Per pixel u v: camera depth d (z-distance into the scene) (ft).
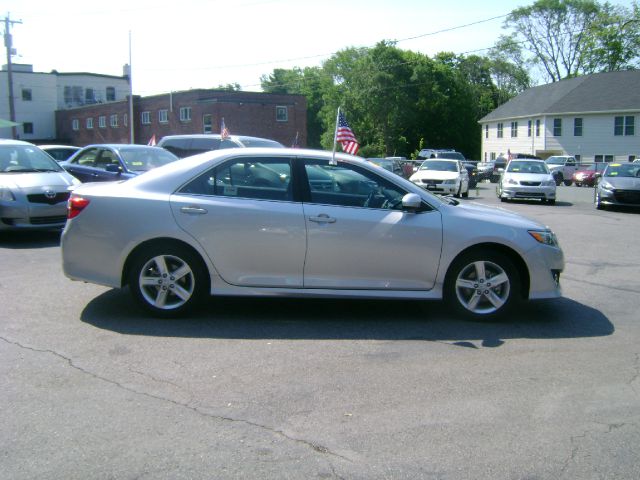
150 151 44.04
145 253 19.22
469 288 19.89
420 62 202.80
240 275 19.22
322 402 13.73
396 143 204.13
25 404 13.39
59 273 26.37
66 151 62.13
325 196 19.49
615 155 156.25
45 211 33.76
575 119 159.94
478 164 149.89
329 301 22.21
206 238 18.98
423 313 20.90
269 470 10.89
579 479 10.80
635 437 12.35
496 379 15.24
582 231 44.47
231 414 13.07
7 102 190.80
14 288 23.56
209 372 15.35
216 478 10.62
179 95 147.33
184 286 19.48
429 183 77.36
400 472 10.91
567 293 24.67
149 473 10.75
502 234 19.43
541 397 14.21
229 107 140.97
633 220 52.54
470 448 11.80
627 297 24.06
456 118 214.28
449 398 14.06
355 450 11.65
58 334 18.06
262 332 18.54
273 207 19.10
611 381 15.24
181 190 19.38
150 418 12.82
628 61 206.28
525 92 192.03
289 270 19.20
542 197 71.05
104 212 19.15
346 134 29.32
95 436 12.01
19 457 11.21
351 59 244.42
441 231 19.33
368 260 19.22
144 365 15.75
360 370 15.66
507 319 20.44
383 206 19.60
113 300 21.84
